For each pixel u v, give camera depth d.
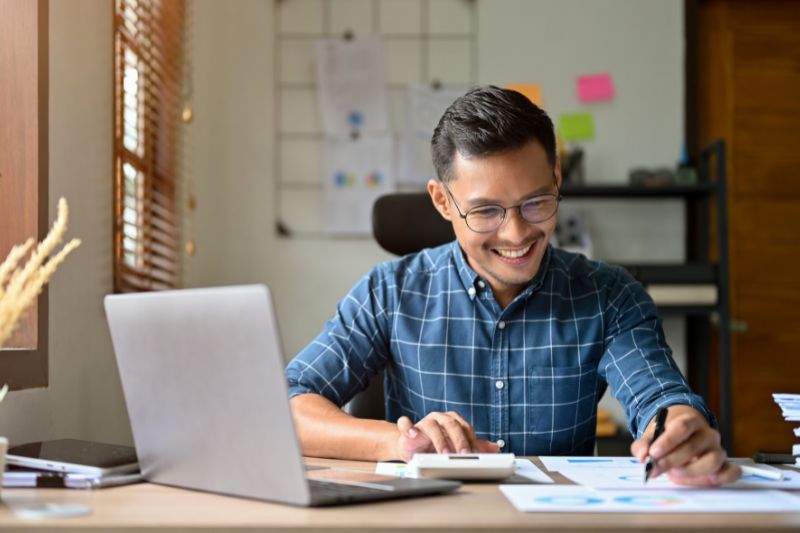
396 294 1.63
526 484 1.06
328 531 0.80
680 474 1.02
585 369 1.58
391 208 1.89
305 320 3.46
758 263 3.61
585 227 3.49
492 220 1.35
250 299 0.87
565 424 1.58
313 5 3.50
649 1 3.54
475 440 1.20
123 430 2.21
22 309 1.02
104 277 2.02
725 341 3.21
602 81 3.52
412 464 1.11
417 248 1.88
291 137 3.48
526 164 1.32
